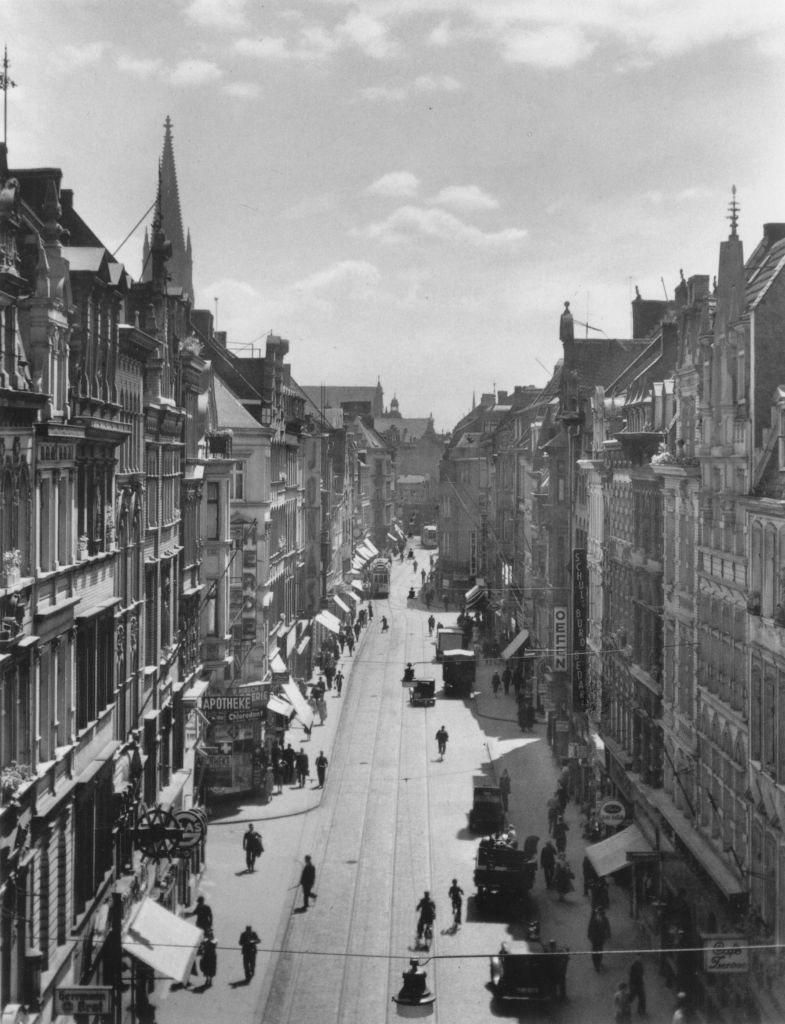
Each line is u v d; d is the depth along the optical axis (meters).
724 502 41.25
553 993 36.22
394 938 41.38
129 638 37.62
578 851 51.03
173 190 84.00
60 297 28.34
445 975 38.53
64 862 28.52
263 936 41.41
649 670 52.69
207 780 57.72
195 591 50.12
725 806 39.88
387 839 52.44
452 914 43.66
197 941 34.06
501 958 36.09
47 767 27.16
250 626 64.56
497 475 127.94
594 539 68.38
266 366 75.06
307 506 97.81
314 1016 35.25
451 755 68.00
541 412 102.75
